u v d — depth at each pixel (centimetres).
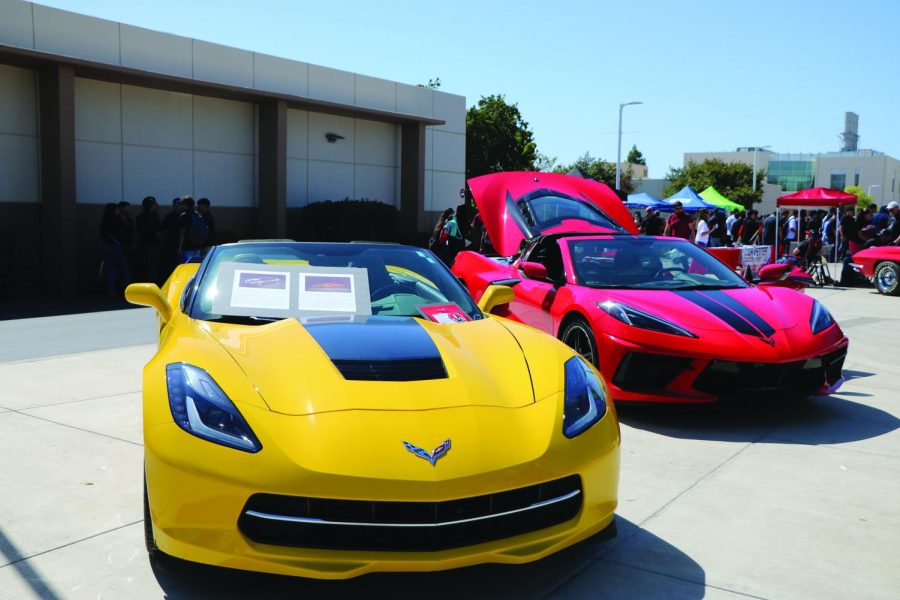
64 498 336
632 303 491
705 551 296
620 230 727
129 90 1371
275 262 371
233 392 250
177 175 1469
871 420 488
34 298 1173
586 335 509
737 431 460
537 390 275
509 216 718
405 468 230
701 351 450
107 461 384
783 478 377
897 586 269
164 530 238
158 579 265
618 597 260
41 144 1217
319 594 258
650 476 379
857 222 1531
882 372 643
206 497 231
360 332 300
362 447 233
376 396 252
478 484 235
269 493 228
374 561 230
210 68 1508
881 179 10606
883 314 1041
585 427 267
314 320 317
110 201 1350
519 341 315
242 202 1608
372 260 383
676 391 459
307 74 1720
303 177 1758
